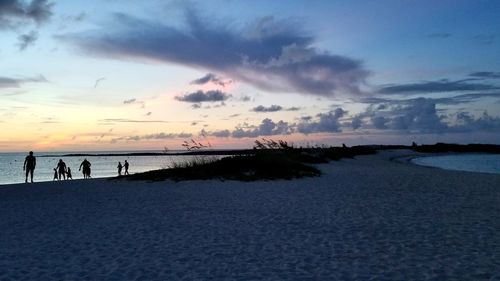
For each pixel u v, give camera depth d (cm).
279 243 762
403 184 1864
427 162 5641
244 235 833
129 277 576
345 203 1270
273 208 1177
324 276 573
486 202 1290
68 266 629
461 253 681
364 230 870
